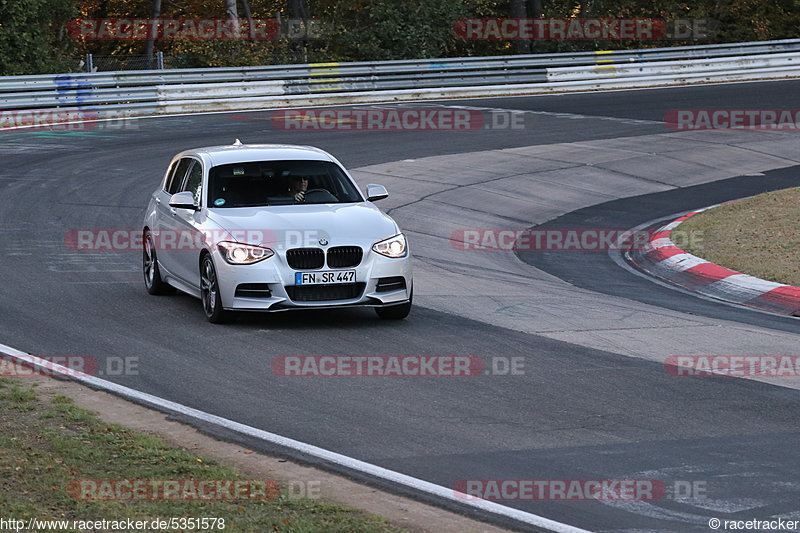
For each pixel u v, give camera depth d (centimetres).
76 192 6806
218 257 3706
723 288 4734
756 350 3500
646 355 3412
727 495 2178
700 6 17088
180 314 3950
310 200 4016
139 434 2503
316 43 14788
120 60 14000
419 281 4756
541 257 5712
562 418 2720
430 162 8331
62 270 4731
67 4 13200
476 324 3853
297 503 2073
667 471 2325
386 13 14638
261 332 3669
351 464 2355
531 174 8100
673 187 8044
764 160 9000
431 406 2825
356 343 3525
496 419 2709
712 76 13812
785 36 17450
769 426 2659
